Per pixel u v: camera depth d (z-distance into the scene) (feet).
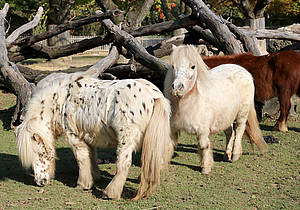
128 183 24.91
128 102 20.93
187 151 32.91
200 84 25.58
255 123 30.94
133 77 48.42
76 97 22.71
